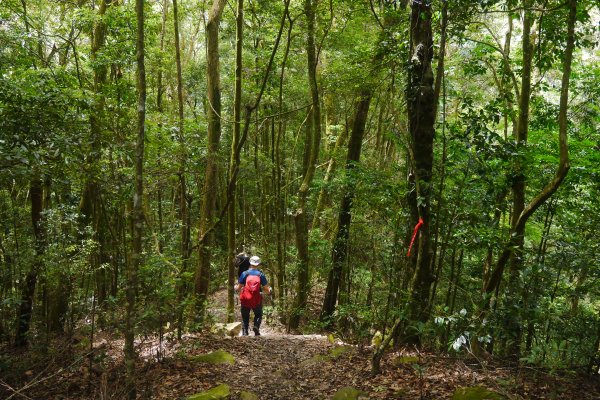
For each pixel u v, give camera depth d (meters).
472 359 5.80
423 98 5.84
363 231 9.71
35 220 6.58
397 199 6.70
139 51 4.11
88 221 8.23
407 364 5.72
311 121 14.93
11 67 7.30
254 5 11.91
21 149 4.28
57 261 6.11
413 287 5.30
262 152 14.41
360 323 7.47
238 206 17.83
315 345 7.72
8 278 6.30
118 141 6.59
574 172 5.91
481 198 5.64
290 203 15.44
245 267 10.48
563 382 4.78
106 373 4.70
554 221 6.85
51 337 6.33
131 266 4.18
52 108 4.77
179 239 9.38
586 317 5.33
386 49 7.69
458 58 8.50
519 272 5.30
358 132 10.70
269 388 5.39
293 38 11.37
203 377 5.52
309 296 14.50
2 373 5.07
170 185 9.55
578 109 7.71
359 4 9.73
